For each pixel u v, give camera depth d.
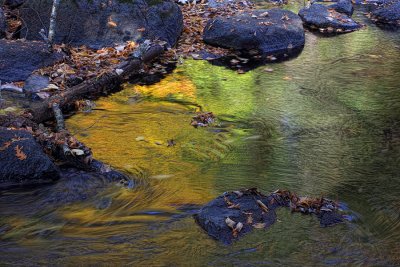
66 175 6.14
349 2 9.96
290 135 6.63
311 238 5.03
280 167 6.21
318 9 9.42
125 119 6.87
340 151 6.40
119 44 8.14
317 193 5.92
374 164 6.24
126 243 5.08
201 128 6.73
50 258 4.88
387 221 5.36
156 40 8.23
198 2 10.00
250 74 7.80
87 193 5.98
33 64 7.48
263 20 8.66
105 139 6.57
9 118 6.59
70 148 6.26
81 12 8.14
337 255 4.81
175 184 6.04
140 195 5.95
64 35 8.12
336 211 5.48
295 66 8.00
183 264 4.73
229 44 8.43
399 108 7.04
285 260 4.74
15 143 6.12
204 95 7.32
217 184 6.03
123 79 7.59
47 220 5.55
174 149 6.45
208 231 5.13
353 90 7.40
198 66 7.97
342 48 8.51
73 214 5.64
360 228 5.22
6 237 5.25
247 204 5.41
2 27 8.21
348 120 6.85
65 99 7.02
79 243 5.11
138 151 6.42
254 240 4.99
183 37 8.68
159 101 7.20
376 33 9.03
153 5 8.31
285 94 7.34
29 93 7.12
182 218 5.45
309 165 6.23
